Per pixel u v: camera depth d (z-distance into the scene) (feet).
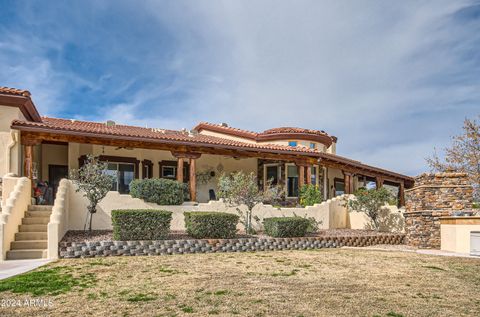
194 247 42.04
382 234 56.59
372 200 62.80
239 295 23.30
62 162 66.03
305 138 81.76
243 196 52.03
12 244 37.73
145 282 26.63
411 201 54.03
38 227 41.29
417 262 36.94
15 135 48.93
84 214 46.68
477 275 30.68
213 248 43.06
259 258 38.45
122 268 31.73
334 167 76.33
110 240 39.83
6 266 32.50
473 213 50.21
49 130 50.49
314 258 38.96
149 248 39.83
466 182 52.29
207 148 61.72
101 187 45.19
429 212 50.03
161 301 21.84
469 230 44.60
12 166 48.67
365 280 28.35
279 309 20.51
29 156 50.67
